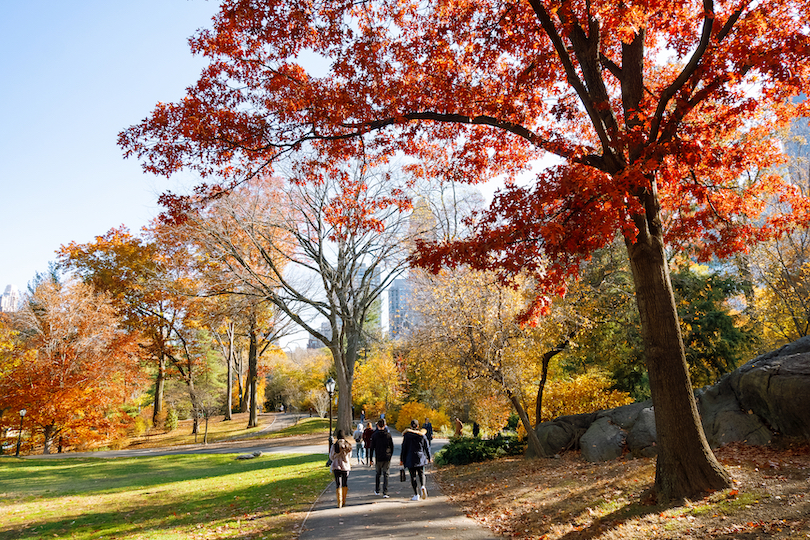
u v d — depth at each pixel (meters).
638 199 7.28
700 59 7.18
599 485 8.97
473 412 19.83
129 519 10.23
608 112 7.89
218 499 12.06
